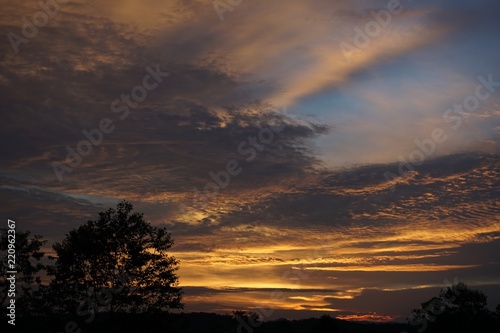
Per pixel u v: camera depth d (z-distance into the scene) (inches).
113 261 1505.9
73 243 1499.8
